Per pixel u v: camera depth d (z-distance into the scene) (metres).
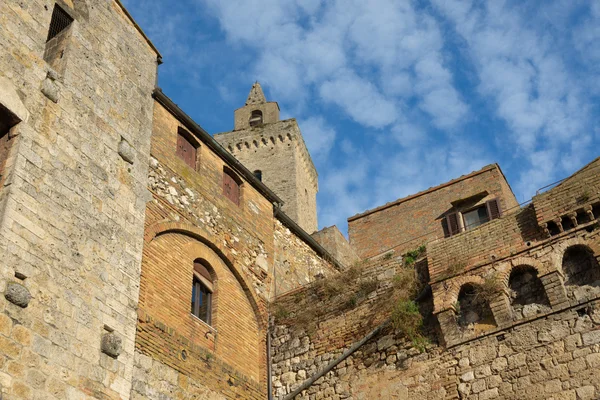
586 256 17.92
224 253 21.83
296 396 20.91
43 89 16.84
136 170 19.27
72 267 15.55
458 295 19.31
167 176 20.77
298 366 21.52
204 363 19.22
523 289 18.53
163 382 17.41
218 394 19.23
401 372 19.34
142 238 18.38
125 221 17.97
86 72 18.73
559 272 17.91
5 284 13.77
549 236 18.62
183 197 21.09
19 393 13.16
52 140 16.48
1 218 14.30
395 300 20.58
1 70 15.93
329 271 28.19
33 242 14.78
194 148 23.02
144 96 21.02
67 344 14.63
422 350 19.28
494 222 19.94
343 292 22.14
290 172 54.41
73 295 15.27
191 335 19.34
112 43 20.36
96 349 15.37
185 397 17.97
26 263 14.41
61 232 15.63
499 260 19.05
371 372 19.95
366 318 21.12
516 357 17.61
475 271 19.31
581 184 18.66
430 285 19.88
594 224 17.97
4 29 16.47
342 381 20.36
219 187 23.12
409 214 32.00
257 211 24.58
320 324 21.95
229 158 23.91
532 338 17.62
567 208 18.56
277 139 56.62
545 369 17.06
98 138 18.16
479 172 31.12
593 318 17.00
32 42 17.11
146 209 19.28
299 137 57.50
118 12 21.17
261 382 21.42
